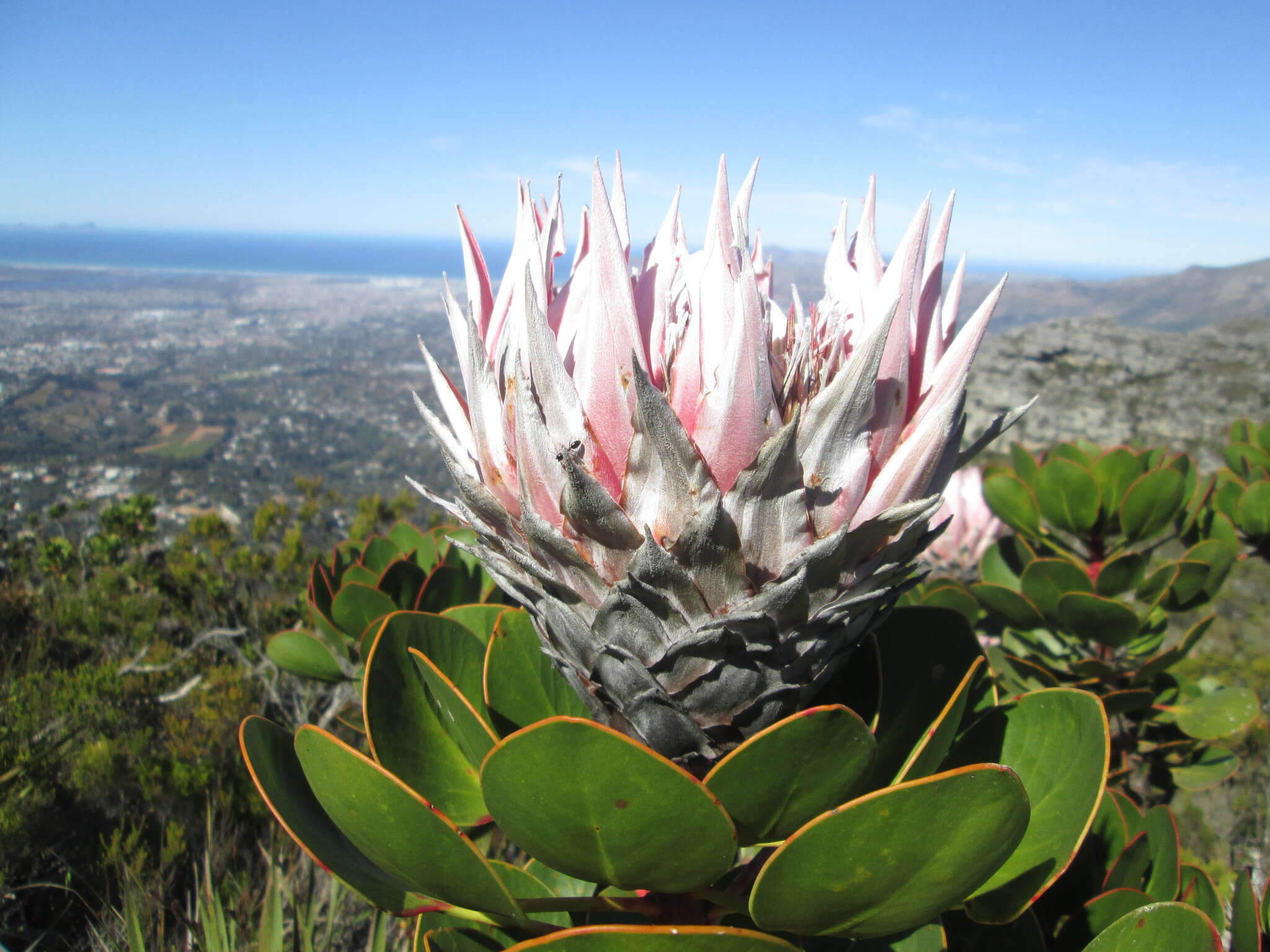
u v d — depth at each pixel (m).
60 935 0.59
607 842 0.23
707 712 0.24
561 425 0.23
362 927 0.64
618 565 0.23
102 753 0.73
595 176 0.22
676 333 0.24
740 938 0.22
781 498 0.22
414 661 0.33
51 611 1.08
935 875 0.22
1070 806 0.29
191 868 0.67
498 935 0.32
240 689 0.93
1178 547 1.30
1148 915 0.27
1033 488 0.65
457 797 0.32
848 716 0.22
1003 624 0.68
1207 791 1.01
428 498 0.27
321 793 0.24
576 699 0.35
